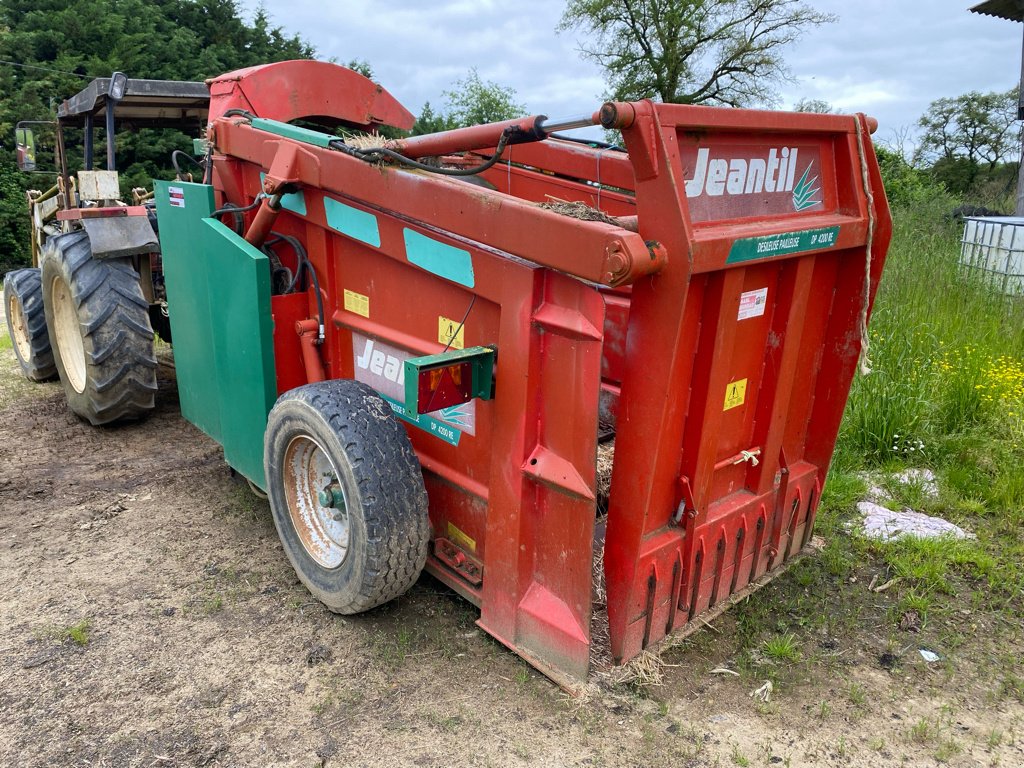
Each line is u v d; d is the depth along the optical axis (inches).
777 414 116.2
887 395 188.5
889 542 144.9
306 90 156.7
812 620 122.7
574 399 92.7
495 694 103.7
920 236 354.0
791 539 134.3
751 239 93.4
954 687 109.6
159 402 225.9
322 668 109.4
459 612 121.6
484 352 98.7
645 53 964.0
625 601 101.3
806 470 130.6
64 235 191.5
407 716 100.2
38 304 226.1
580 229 85.4
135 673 108.5
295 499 125.3
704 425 102.0
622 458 96.3
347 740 96.3
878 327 227.9
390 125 172.2
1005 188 709.3
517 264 94.4
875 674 111.8
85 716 100.4
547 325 92.4
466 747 95.0
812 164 109.4
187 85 203.9
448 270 105.5
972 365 207.2
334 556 119.4
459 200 99.7
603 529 124.5
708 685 107.0
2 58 748.0
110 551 141.9
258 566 136.6
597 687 103.5
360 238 119.1
